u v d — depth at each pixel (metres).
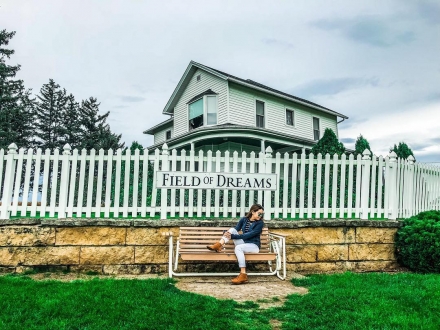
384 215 7.34
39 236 6.18
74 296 4.39
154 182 6.74
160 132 27.14
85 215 6.88
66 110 51.03
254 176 7.01
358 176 7.27
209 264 6.58
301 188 7.08
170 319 3.72
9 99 33.53
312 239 6.78
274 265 6.70
